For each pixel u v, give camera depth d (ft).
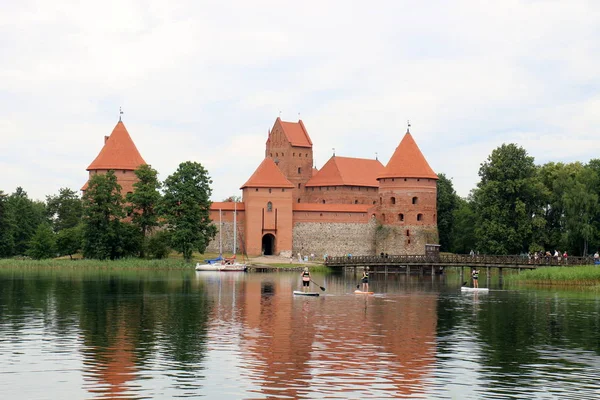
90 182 329.52
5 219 393.09
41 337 115.96
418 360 99.86
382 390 84.07
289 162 438.81
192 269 313.73
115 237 327.26
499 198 338.54
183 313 147.02
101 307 157.28
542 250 327.06
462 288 214.07
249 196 360.69
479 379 89.61
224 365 95.45
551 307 163.73
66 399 79.92
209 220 332.19
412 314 148.46
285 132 440.45
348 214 373.40
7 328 125.39
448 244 424.05
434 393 83.35
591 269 236.63
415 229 366.84
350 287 225.56
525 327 130.52
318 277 282.36
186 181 325.21
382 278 288.71
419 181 367.86
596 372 93.66
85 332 121.08
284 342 112.16
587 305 168.45
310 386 85.40
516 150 340.59
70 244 347.36
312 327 128.06
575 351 107.14
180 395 81.46
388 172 371.76
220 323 132.36
